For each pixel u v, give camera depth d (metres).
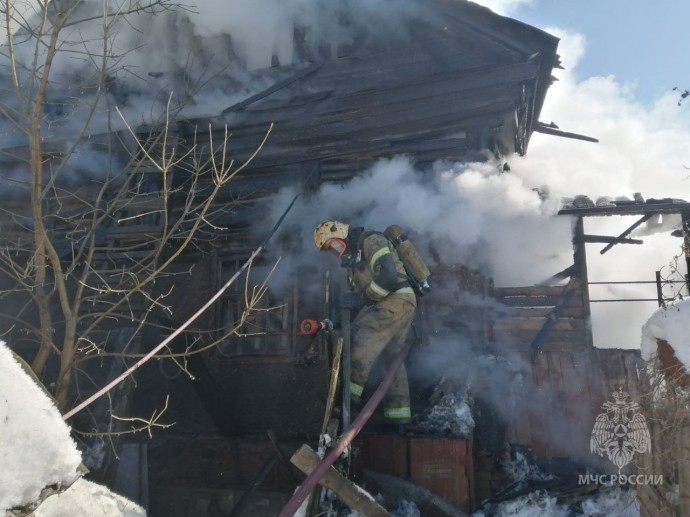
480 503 5.16
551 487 5.28
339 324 4.99
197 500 5.86
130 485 5.66
